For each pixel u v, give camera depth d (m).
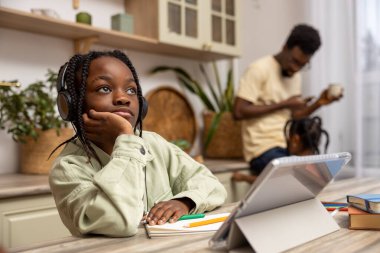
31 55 2.15
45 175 1.88
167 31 2.42
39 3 2.17
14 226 1.49
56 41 2.25
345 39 2.67
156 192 0.96
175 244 0.62
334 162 0.65
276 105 2.33
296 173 0.57
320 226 0.65
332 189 1.19
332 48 2.71
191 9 2.58
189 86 2.90
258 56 3.27
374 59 2.55
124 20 2.33
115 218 0.67
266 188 0.54
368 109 2.57
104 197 0.70
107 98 0.84
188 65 3.02
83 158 0.84
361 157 2.56
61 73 0.89
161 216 0.77
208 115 2.88
